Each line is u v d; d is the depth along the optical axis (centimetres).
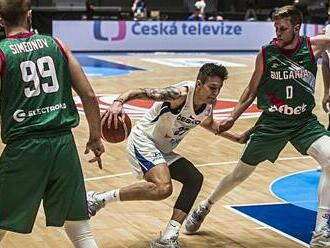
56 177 407
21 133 399
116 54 2339
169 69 1919
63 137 409
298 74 546
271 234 599
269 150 568
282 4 2858
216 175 813
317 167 862
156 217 642
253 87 570
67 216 412
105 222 624
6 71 396
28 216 405
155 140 541
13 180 402
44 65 405
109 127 491
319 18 2673
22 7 405
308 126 555
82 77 418
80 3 2795
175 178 544
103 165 846
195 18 2536
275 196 721
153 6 2933
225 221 632
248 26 2536
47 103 404
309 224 628
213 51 2506
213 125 573
